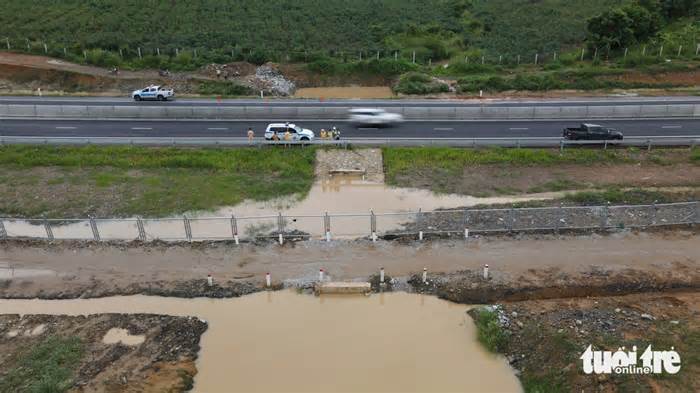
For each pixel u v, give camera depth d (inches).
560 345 828.6
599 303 965.8
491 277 1053.2
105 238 1194.0
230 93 2299.5
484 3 3506.4
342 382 803.4
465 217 1246.9
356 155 1593.3
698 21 2783.0
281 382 804.0
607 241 1171.3
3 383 791.7
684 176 1466.5
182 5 3307.1
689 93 2231.8
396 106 1974.7
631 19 2652.6
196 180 1459.2
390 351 869.2
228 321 944.9
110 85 2349.9
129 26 3019.2
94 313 973.2
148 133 1722.4
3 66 2388.0
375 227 1225.4
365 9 3415.4
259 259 1125.7
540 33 3006.9
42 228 1246.3
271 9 3326.8
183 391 790.5
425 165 1536.7
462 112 1855.3
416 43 2910.9
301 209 1336.1
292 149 1616.6
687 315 911.7
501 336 876.0
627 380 754.2
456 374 820.6
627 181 1448.1
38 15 3100.4
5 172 1499.8
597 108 1852.9
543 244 1163.3
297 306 987.9
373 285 1040.8
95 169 1520.7
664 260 1105.4
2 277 1077.1
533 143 1641.2
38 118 1866.4
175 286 1040.8
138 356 850.8
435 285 1035.9
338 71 2549.2
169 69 2532.0
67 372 809.5
